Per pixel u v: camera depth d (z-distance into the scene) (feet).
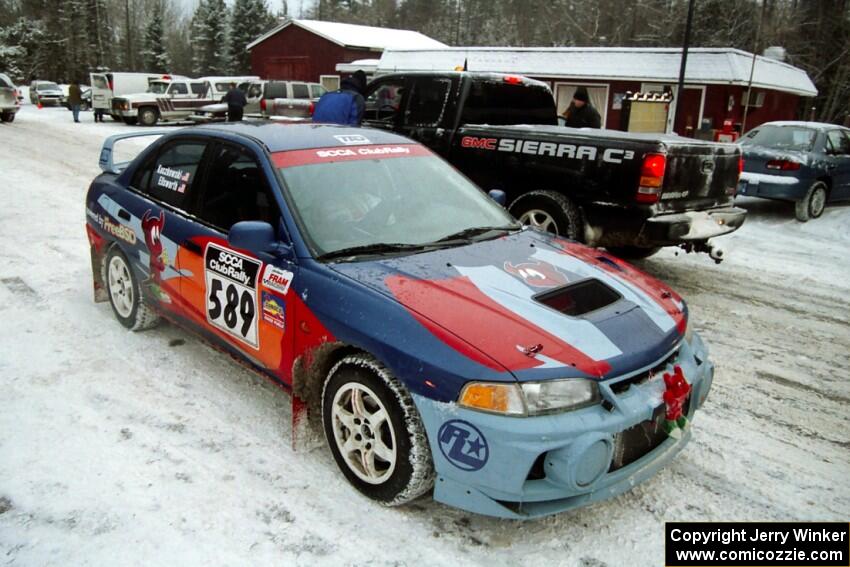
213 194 12.69
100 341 15.19
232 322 11.85
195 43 195.21
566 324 9.15
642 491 10.33
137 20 260.62
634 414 8.66
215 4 192.03
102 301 17.35
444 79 23.76
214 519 9.26
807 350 16.52
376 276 10.02
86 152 49.24
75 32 197.98
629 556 8.87
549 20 162.50
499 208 13.56
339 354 10.32
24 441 11.05
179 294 13.28
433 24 211.61
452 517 9.52
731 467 11.08
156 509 9.42
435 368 8.54
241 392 12.99
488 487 8.32
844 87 91.91
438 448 8.59
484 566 8.58
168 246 13.30
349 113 25.11
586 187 19.72
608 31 140.77
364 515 9.48
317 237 10.87
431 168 13.56
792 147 34.65
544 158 20.61
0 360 14.08
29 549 8.59
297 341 10.46
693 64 59.88
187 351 14.79
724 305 20.02
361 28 106.93
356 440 9.89
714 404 13.41
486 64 70.38
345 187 11.97
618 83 64.18
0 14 213.66
